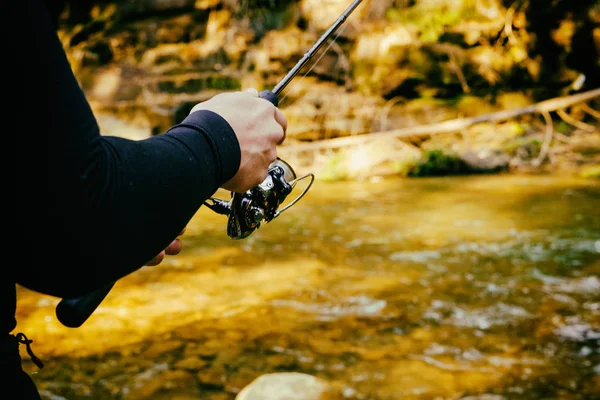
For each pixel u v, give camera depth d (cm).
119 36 1069
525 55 1003
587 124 986
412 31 1009
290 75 105
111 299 382
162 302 378
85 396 264
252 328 335
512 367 285
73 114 54
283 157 934
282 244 508
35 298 391
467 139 923
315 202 682
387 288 394
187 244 514
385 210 626
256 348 309
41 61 51
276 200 105
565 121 988
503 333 321
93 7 1085
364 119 980
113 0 1086
